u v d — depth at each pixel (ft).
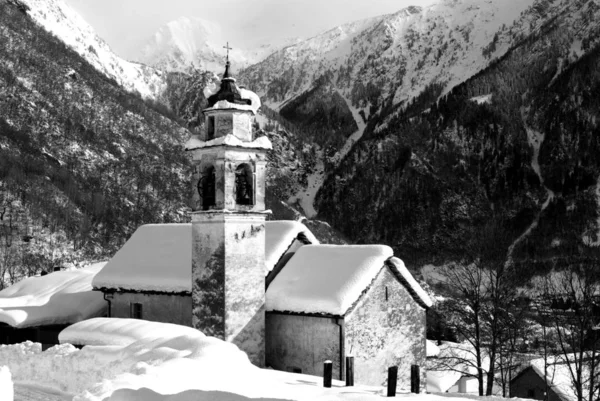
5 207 309.42
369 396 65.16
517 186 545.03
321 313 102.63
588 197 500.74
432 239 500.33
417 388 78.95
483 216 518.78
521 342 179.11
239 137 108.58
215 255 105.50
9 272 239.50
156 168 440.45
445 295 202.39
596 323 147.43
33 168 359.05
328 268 109.70
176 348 78.54
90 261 292.61
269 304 109.19
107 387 59.98
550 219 491.31
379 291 107.96
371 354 105.70
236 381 70.33
